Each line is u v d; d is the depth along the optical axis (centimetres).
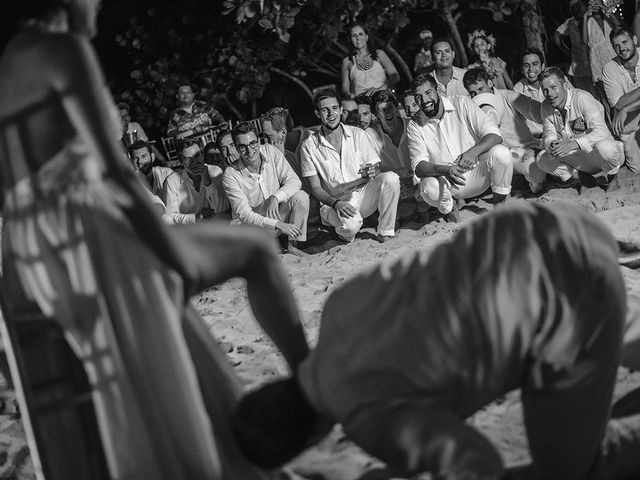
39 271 208
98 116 198
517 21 991
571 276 201
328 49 990
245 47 971
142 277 205
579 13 816
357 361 201
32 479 292
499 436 267
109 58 1051
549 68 668
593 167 660
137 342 204
